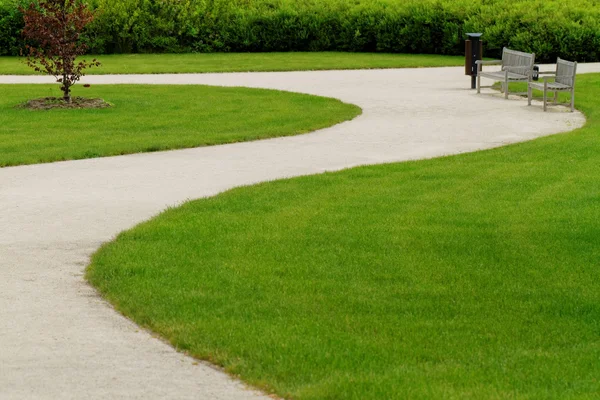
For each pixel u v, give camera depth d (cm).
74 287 1347
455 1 6047
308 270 1418
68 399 958
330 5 6341
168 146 2594
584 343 1128
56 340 1130
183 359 1076
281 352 1080
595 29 5459
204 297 1284
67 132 2883
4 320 1199
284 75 4753
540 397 945
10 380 1006
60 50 3488
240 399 965
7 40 6019
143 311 1224
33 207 1858
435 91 3997
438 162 2328
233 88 4078
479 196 1922
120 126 3006
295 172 2225
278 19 6306
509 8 5838
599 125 2944
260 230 1652
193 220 1719
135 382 1005
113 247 1532
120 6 6141
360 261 1466
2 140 2719
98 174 2206
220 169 2273
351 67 5119
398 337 1141
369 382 984
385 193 1956
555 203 1841
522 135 2789
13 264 1462
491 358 1071
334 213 1780
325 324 1185
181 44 6341
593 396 950
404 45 6128
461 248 1538
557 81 3494
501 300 1288
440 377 1005
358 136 2798
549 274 1403
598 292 1319
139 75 4778
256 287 1334
